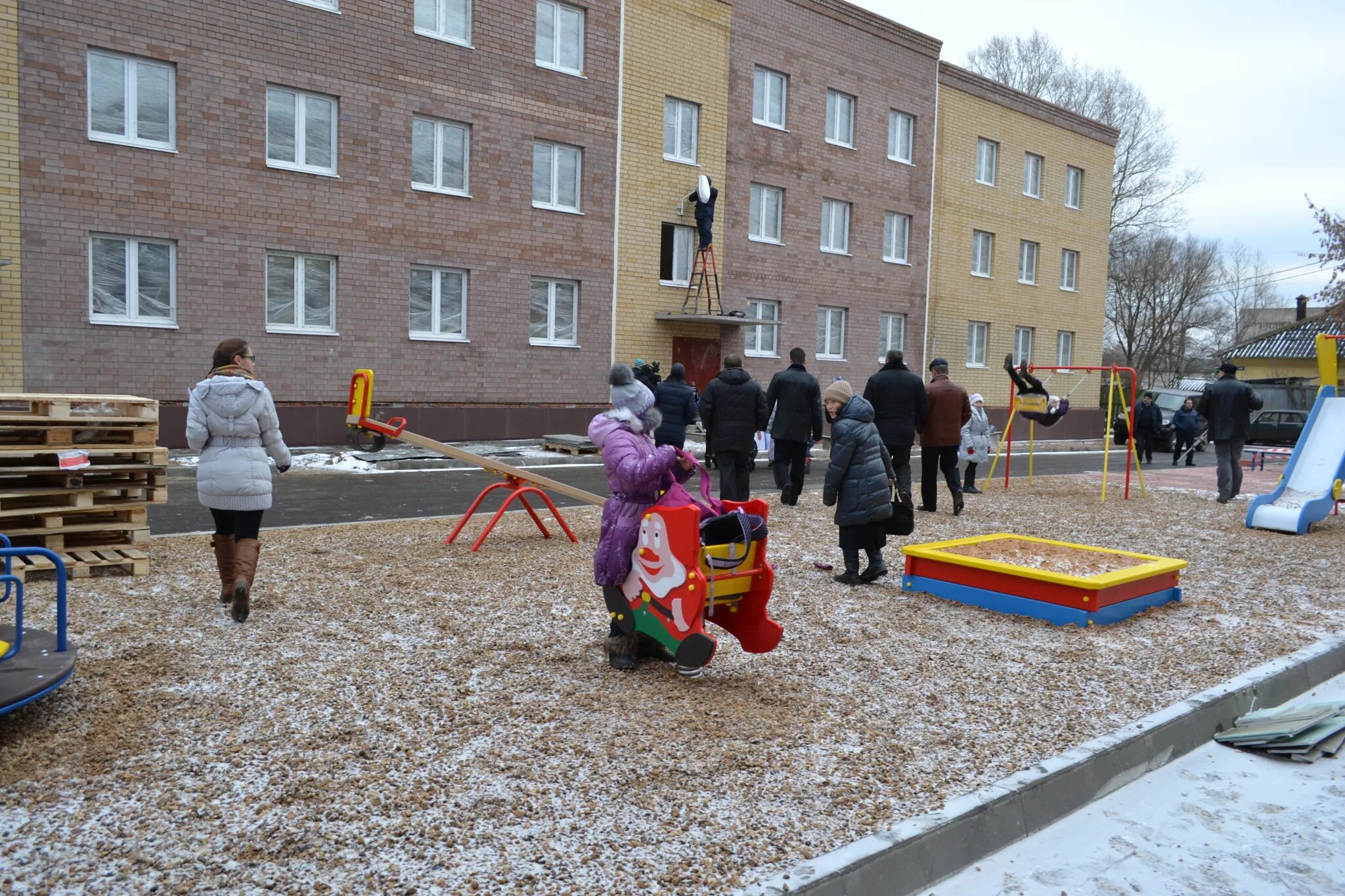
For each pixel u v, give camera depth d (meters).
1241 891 3.49
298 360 17.66
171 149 15.98
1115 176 54.00
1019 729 4.65
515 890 2.99
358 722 4.32
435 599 6.66
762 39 25.02
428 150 19.36
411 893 2.95
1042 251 34.47
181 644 5.37
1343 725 4.89
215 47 16.30
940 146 30.28
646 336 23.12
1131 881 3.53
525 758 4.00
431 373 19.47
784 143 25.86
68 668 4.25
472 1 19.53
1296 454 12.30
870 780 3.97
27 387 14.82
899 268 29.41
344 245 18.08
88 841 3.18
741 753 4.17
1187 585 8.23
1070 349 36.44
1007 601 7.02
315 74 17.50
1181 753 4.76
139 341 15.83
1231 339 73.44
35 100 14.63
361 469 15.30
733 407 11.16
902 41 28.66
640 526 5.12
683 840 3.37
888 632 6.34
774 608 6.88
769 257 25.75
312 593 6.68
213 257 16.52
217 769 3.77
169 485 12.47
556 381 21.48
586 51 21.41
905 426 11.45
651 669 5.34
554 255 21.23
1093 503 13.83
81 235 15.16
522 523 10.27
